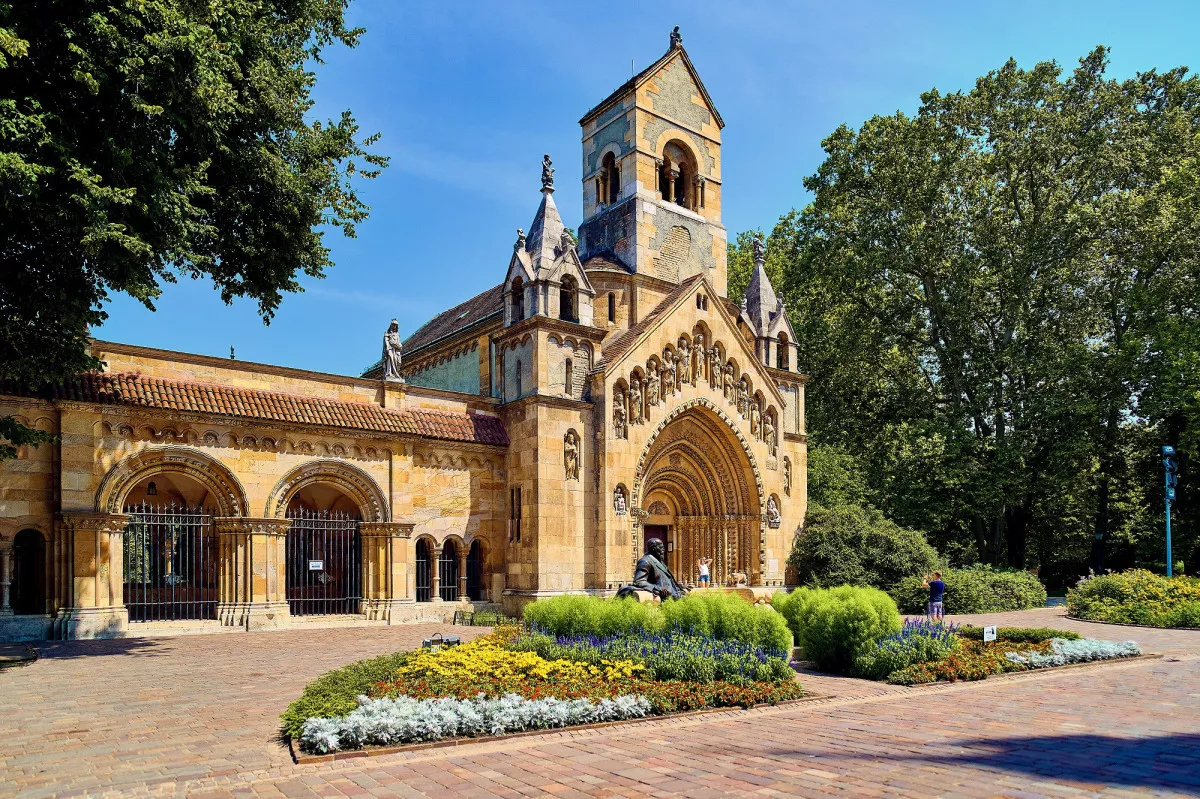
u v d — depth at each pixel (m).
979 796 8.77
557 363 33.25
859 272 46.47
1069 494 49.72
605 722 12.93
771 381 39.59
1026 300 45.22
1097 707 14.68
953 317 45.84
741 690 15.07
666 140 40.69
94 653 21.09
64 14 16.70
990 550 50.97
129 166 17.69
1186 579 34.22
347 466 29.92
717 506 38.47
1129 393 45.44
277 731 12.21
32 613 24.31
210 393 27.53
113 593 25.02
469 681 14.20
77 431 24.50
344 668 15.91
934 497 46.50
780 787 9.23
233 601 27.41
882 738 11.94
